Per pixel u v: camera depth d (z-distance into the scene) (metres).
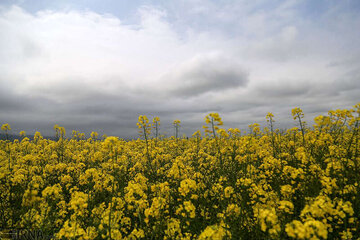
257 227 3.68
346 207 3.39
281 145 11.31
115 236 3.86
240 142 9.17
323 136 8.10
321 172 5.27
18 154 13.09
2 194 5.69
